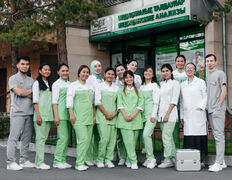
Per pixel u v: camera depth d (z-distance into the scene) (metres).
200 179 5.72
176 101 6.77
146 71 7.04
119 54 15.27
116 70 7.51
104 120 6.85
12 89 6.56
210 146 7.86
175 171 6.42
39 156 6.70
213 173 6.21
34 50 16.73
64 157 6.96
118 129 7.25
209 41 11.72
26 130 6.81
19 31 10.06
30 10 11.23
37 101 6.60
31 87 6.78
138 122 6.85
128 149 6.80
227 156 6.99
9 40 9.95
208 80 6.70
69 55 14.33
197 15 11.39
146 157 7.19
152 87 6.93
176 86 6.77
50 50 16.56
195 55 12.40
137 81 7.80
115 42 15.46
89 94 6.70
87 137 6.66
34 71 17.06
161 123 6.92
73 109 6.70
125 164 7.25
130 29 13.23
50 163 7.41
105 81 7.04
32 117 6.88
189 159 6.45
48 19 10.09
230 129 7.23
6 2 11.70
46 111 6.67
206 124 6.87
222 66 11.67
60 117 6.75
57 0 10.73
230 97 11.61
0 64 19.12
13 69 12.92
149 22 12.57
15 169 6.52
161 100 6.88
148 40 14.23
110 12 14.94
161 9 12.13
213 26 11.58
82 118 6.61
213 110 6.54
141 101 6.89
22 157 6.89
